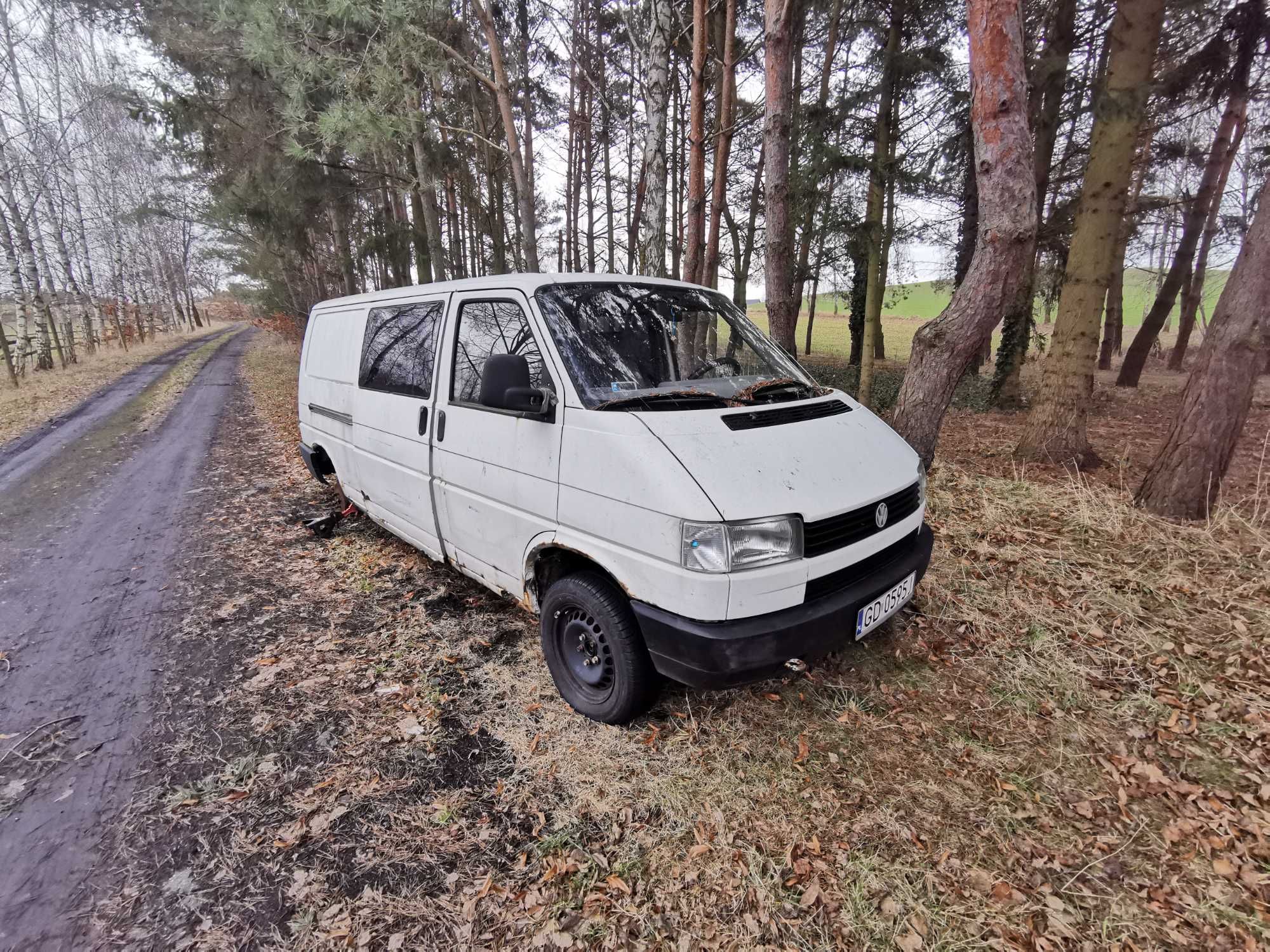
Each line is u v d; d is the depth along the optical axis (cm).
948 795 240
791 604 239
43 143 1886
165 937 193
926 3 947
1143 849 216
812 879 207
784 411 295
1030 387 1321
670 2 782
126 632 388
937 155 1030
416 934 192
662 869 212
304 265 2038
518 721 291
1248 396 452
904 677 311
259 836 230
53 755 277
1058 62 862
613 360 297
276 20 709
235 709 308
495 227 1628
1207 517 462
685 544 225
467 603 410
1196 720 277
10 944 190
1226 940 185
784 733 274
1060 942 186
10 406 1311
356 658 350
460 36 1016
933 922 192
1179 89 891
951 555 436
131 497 684
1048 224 1074
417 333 396
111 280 2873
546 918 197
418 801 246
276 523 588
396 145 1004
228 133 1184
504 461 308
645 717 286
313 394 558
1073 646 333
